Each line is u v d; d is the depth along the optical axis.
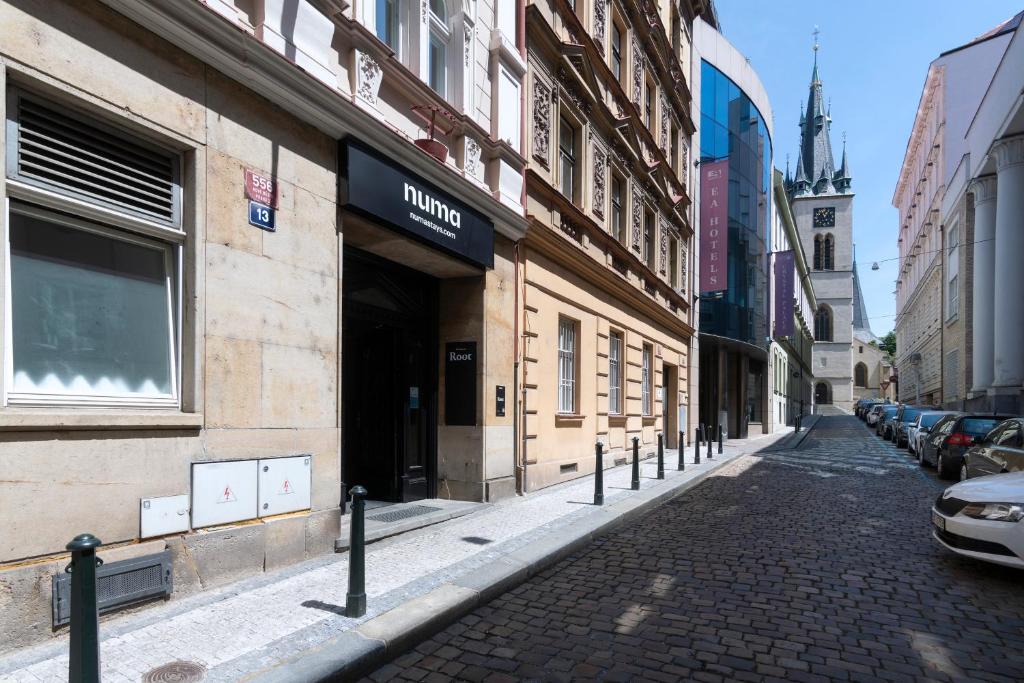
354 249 7.41
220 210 4.89
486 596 4.95
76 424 3.83
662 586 5.36
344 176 6.09
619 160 14.05
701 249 22.30
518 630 4.38
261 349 5.20
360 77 6.34
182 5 4.43
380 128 6.43
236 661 3.52
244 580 4.96
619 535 7.34
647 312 16.19
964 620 4.56
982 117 27.03
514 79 9.47
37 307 3.99
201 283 4.72
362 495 4.38
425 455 8.83
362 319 7.64
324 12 5.87
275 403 5.30
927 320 45.00
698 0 21.94
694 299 21.62
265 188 5.29
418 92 7.33
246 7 5.20
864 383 91.44
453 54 8.36
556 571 5.84
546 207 10.48
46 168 3.95
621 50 14.71
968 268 31.34
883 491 10.87
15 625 3.54
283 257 5.45
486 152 8.89
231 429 4.90
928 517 8.42
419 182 7.20
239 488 4.94
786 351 42.62
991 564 6.03
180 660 3.51
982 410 26.42
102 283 4.36
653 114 17.31
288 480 5.40
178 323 4.73
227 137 4.96
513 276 9.53
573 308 11.65
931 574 5.70
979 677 3.66
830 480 12.39
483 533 6.90
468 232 8.15
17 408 3.76
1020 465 8.31
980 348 27.39
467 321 8.85
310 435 5.66
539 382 10.23
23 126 3.85
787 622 4.50
